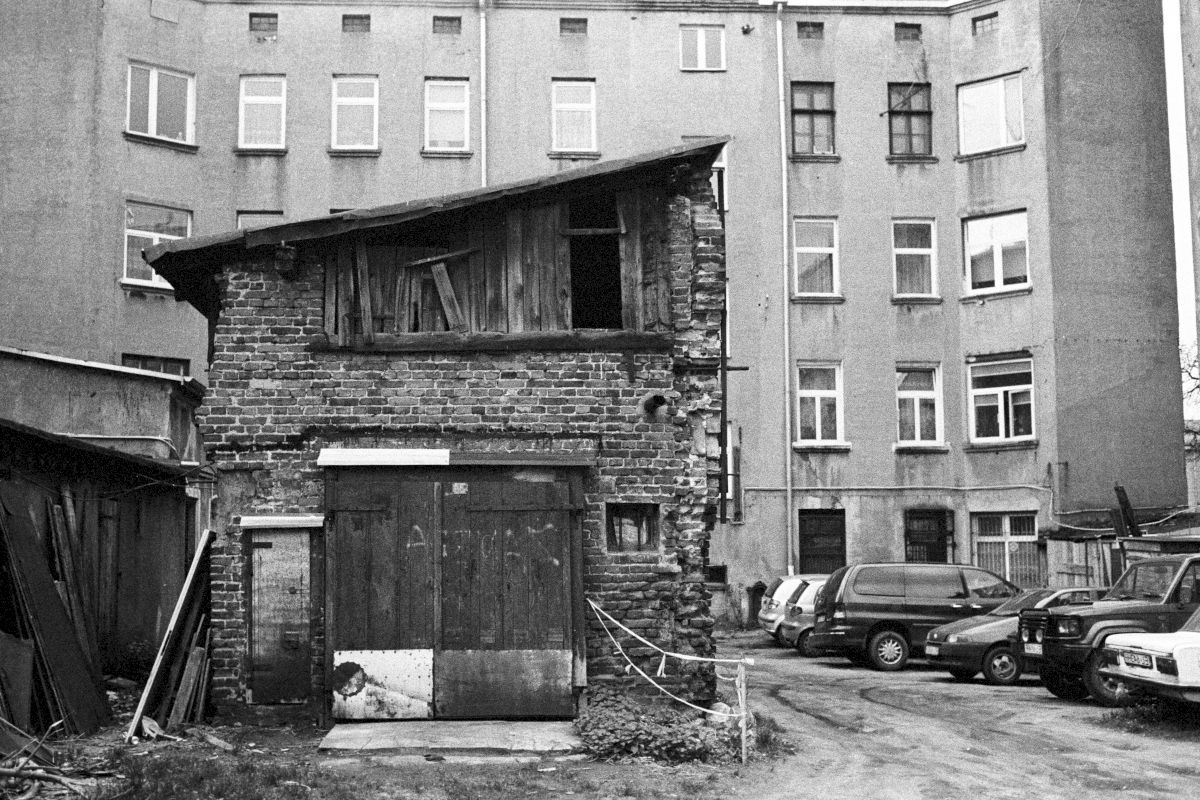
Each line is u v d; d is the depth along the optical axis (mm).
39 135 28484
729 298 30891
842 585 22031
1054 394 29422
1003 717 14562
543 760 10578
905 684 19000
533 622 12164
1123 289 29938
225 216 30438
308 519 12266
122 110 29172
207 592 13008
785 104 31641
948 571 22109
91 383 21594
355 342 12719
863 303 31172
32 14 28812
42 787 9094
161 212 29703
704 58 31797
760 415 30594
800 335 30969
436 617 12102
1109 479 29344
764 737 11500
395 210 12664
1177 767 11008
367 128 31234
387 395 12688
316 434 12531
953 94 31750
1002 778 10414
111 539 16797
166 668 12211
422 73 31312
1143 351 29859
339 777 9719
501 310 12953
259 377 12648
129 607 17656
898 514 30516
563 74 31547
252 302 12758
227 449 12555
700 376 13062
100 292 28375
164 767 9695
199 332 29609
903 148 31797
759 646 27328
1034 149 30328
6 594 11953
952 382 30969
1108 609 15898
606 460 12695
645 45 31719
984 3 31438
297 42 31141
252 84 31047
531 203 13148
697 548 12727
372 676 11984
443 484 12312
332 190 30781
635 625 12469
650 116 31516
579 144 31516
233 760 10289
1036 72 30406
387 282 12961
